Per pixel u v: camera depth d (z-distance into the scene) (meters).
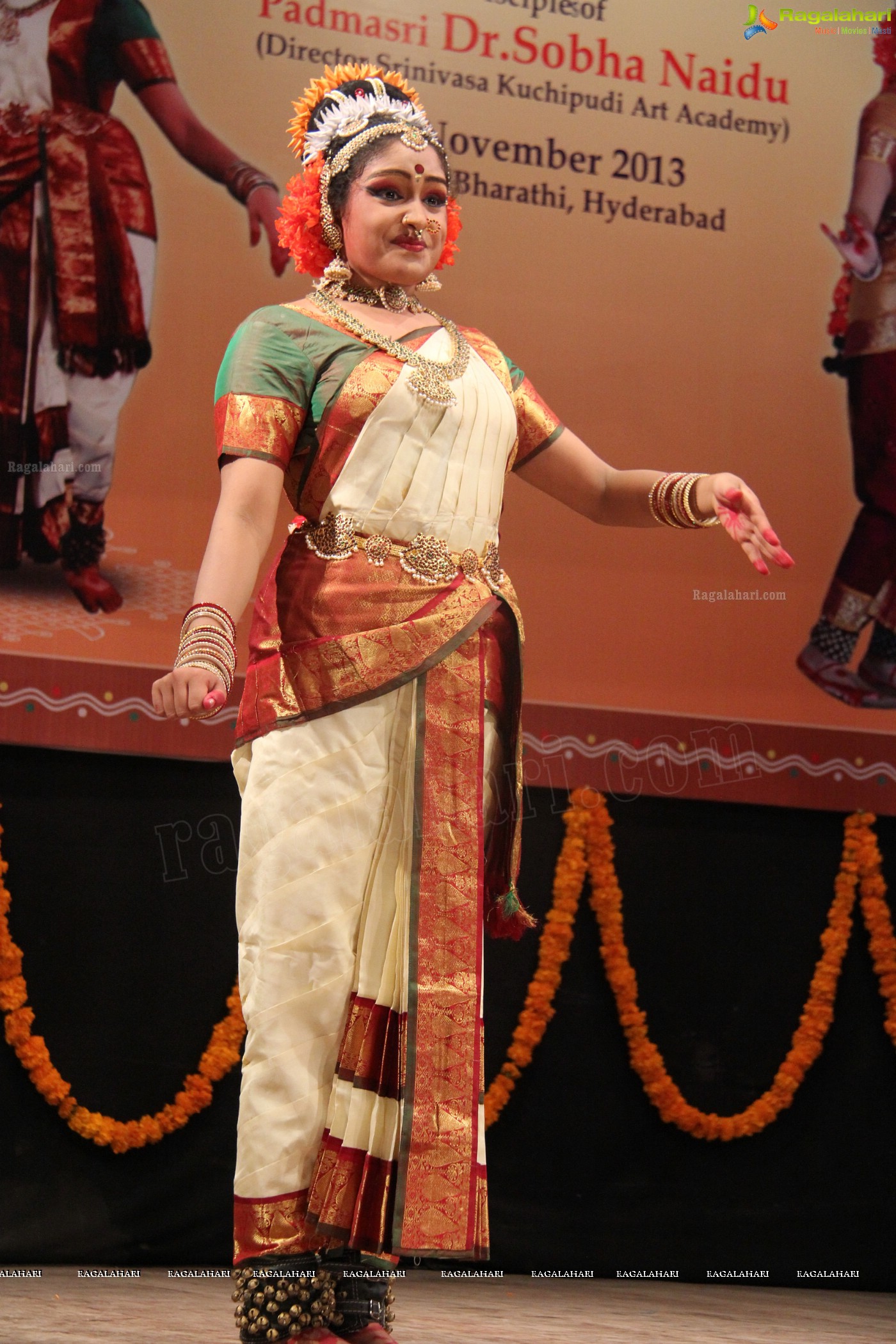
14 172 6.89
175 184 7.07
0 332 6.84
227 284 7.11
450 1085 3.25
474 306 7.40
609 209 7.60
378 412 3.41
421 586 3.40
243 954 3.31
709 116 7.77
